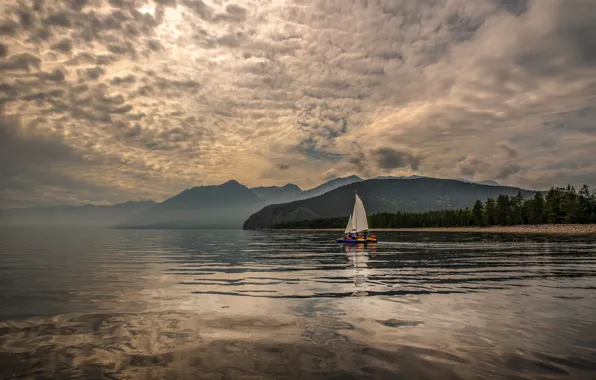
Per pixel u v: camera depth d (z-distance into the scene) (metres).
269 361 10.40
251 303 18.22
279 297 19.81
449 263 38.38
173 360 10.48
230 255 52.47
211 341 12.15
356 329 13.50
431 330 13.36
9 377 9.35
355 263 39.38
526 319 14.95
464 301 18.56
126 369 9.85
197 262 41.22
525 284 24.03
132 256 49.97
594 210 159.50
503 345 11.70
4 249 63.81
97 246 76.88
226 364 10.17
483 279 26.50
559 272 30.14
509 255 47.41
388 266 36.12
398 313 16.03
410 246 70.69
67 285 24.03
